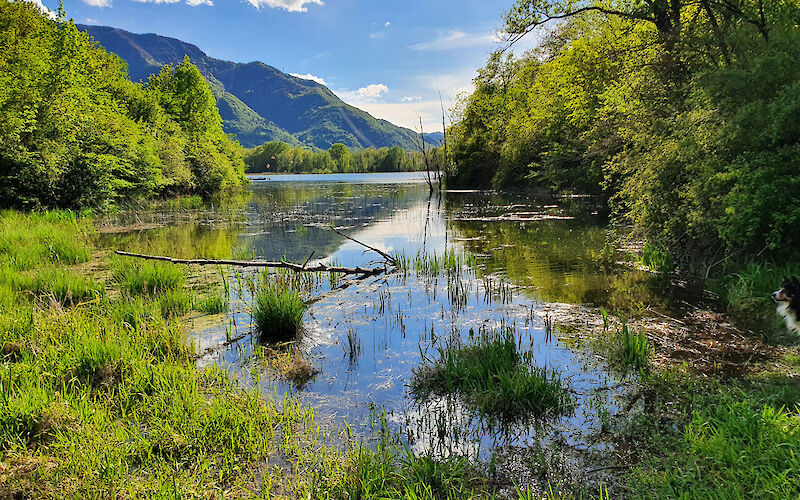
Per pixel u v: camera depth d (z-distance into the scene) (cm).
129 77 4019
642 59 1124
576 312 686
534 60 3195
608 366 502
